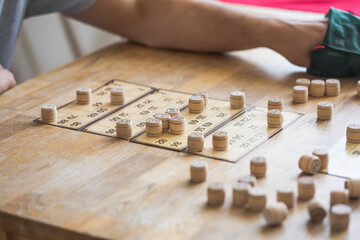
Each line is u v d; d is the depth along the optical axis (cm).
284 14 161
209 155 102
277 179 95
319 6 163
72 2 149
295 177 96
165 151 104
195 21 144
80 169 100
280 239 84
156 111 118
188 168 99
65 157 103
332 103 119
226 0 174
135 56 146
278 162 100
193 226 86
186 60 143
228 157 102
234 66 139
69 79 134
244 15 141
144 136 109
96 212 90
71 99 124
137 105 121
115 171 99
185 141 107
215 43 144
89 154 104
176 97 123
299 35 134
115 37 219
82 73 137
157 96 124
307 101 120
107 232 86
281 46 136
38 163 102
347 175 96
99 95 125
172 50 150
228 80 131
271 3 170
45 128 113
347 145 104
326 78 132
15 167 101
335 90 122
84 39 211
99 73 137
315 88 122
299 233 85
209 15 143
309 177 94
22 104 123
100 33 216
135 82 131
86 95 121
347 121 112
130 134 109
